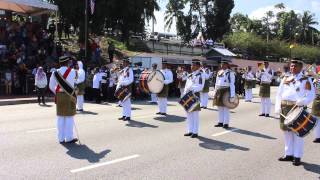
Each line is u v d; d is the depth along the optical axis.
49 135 11.36
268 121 16.06
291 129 8.79
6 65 24.17
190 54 48.03
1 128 12.31
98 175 7.77
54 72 10.33
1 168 8.02
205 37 67.38
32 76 24.11
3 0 24.77
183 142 11.16
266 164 9.14
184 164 8.81
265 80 17.69
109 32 41.94
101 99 21.97
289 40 91.75
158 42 45.16
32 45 26.59
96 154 9.37
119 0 33.44
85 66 25.19
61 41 35.38
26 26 27.91
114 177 7.67
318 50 79.69
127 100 14.75
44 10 30.38
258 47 66.69
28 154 9.17
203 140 11.57
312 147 11.39
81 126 13.07
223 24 66.94
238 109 20.25
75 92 10.45
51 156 9.05
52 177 7.55
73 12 32.47
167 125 13.92
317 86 12.09
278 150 10.67
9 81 23.31
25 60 25.06
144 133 12.24
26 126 12.77
